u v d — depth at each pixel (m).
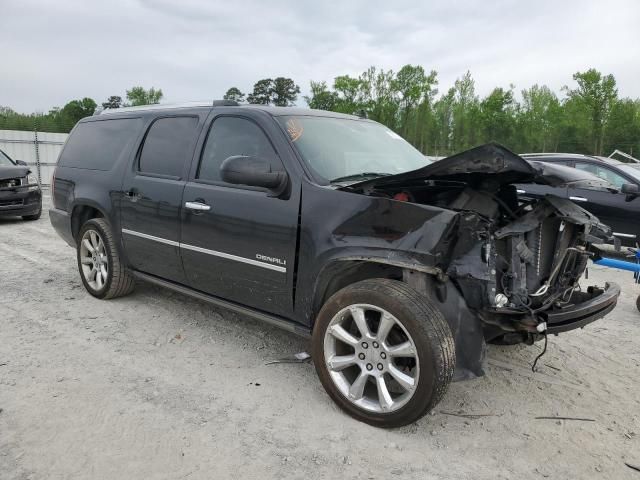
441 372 2.70
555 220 3.32
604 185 3.32
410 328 2.74
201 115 4.21
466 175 3.31
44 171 22.53
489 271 2.75
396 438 2.89
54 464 2.58
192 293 4.22
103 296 5.10
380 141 4.29
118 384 3.43
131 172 4.61
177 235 4.10
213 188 3.84
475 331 2.87
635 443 2.91
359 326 2.96
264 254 3.48
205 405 3.19
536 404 3.33
